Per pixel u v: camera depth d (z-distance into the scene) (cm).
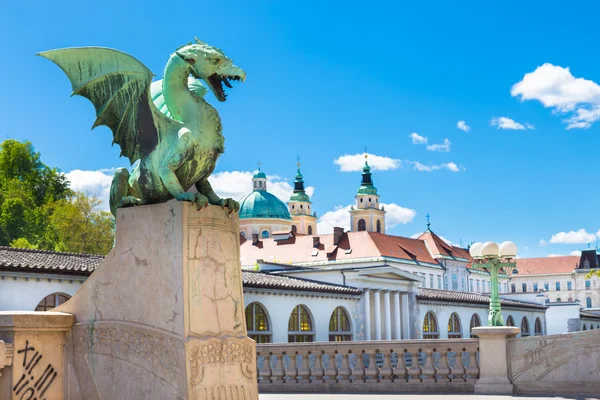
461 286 13712
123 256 837
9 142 8594
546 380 1408
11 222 7425
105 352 836
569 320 8612
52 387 848
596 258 19400
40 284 3234
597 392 1363
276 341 4809
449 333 7088
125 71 844
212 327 800
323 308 5341
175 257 793
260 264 6338
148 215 820
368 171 18050
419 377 1512
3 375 823
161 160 816
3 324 823
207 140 820
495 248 2202
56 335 858
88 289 861
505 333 1439
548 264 19900
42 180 8731
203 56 823
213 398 785
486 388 1443
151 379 798
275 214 15412
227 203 830
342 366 1598
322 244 11650
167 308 792
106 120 862
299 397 1388
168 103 828
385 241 11900
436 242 13588
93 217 8038
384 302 6356
